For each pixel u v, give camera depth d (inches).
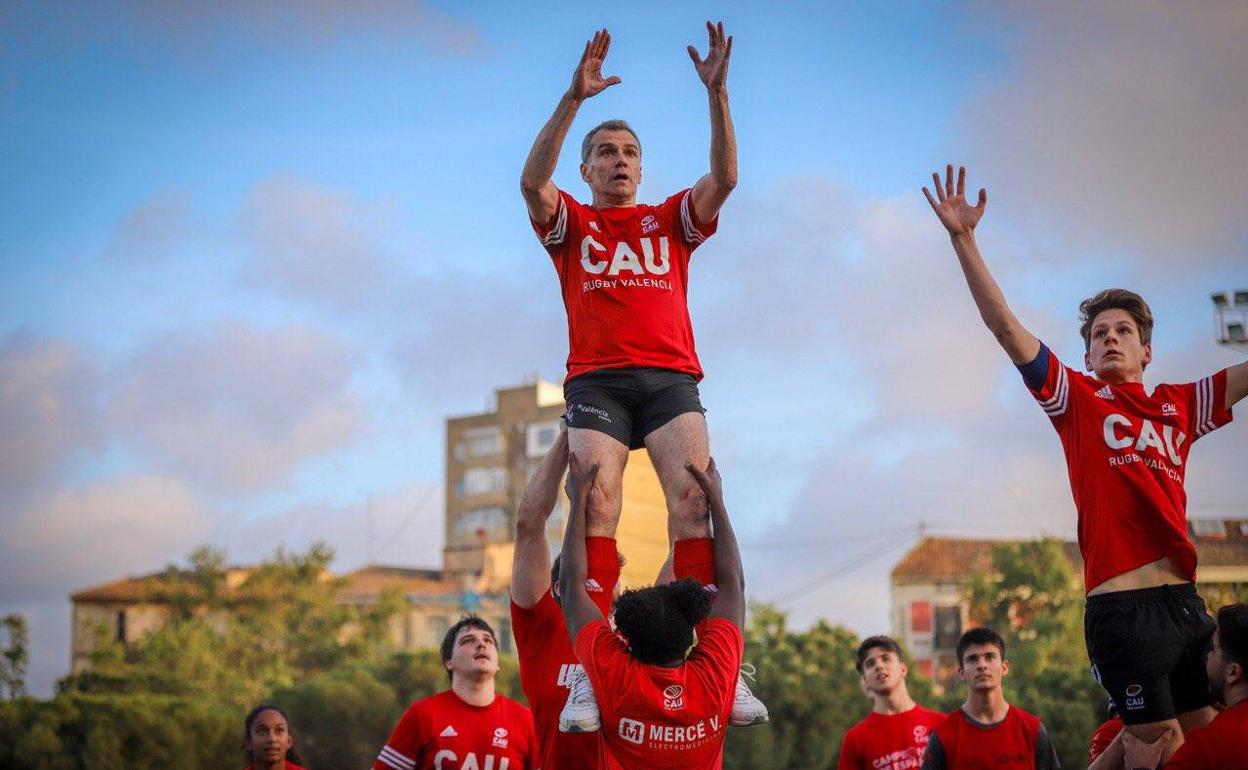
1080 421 235.8
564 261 252.4
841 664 1588.3
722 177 243.8
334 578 2319.1
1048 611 2066.9
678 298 249.9
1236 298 1067.3
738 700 231.9
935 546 2706.7
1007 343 236.7
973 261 239.3
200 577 2282.2
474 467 3272.6
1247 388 240.1
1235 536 2030.0
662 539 2107.5
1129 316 246.4
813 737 1336.1
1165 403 236.8
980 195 244.1
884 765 435.5
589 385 242.2
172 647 1932.8
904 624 2578.7
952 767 396.8
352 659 2058.3
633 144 256.4
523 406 3265.3
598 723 219.5
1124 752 253.0
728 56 243.0
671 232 252.5
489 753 375.2
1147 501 229.1
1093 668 235.3
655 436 241.8
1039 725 401.1
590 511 237.6
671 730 215.3
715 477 238.4
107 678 1846.7
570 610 227.0
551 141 239.1
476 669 376.2
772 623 1667.1
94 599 2709.2
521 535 258.1
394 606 2260.1
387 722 1369.3
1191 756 209.9
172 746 1269.7
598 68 240.2
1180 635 225.9
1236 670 211.3
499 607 2723.9
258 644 2110.0
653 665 217.6
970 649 397.4
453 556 2950.3
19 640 2015.3
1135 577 229.1
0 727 1230.9
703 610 221.3
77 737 1251.2
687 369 244.5
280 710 399.9
